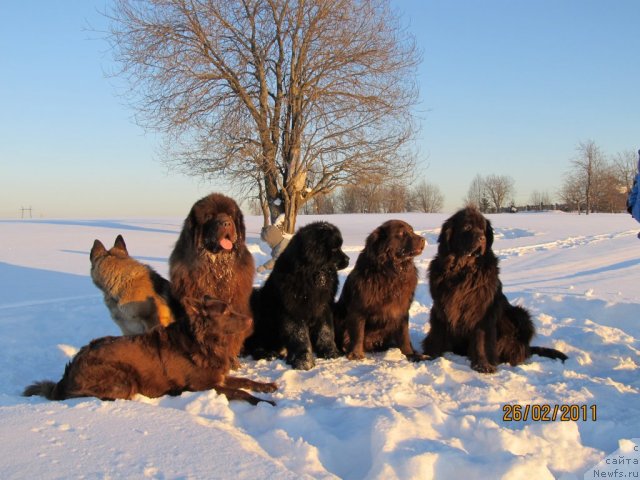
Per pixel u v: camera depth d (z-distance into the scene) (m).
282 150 12.25
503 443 1.77
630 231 13.58
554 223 17.28
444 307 3.06
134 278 2.76
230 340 2.45
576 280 6.17
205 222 2.71
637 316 4.13
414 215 24.75
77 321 4.10
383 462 1.59
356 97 11.66
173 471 1.40
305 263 2.96
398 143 12.04
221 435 1.69
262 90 12.05
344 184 12.30
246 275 2.86
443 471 1.58
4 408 1.88
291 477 1.39
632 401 2.37
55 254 9.31
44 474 1.34
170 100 11.65
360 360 3.09
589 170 29.98
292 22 11.78
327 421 2.05
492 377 2.76
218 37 11.55
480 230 2.86
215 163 11.96
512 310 3.13
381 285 3.02
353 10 11.85
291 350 2.99
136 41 11.42
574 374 2.79
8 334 3.66
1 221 21.52
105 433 1.65
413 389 2.52
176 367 2.29
